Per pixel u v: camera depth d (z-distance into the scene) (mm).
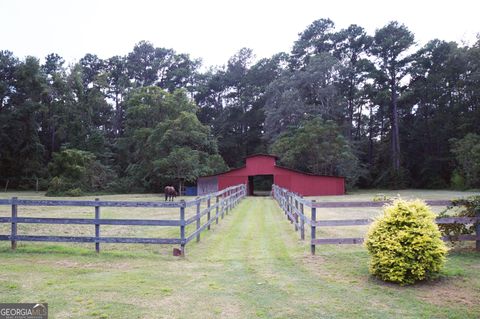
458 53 48625
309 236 10531
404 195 33500
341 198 30875
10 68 52844
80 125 52156
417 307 4859
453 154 46438
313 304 4992
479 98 46844
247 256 8062
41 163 50438
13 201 8375
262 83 65062
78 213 17406
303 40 63125
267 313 4668
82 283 5809
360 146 53531
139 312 4648
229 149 63812
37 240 8312
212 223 13461
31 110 49062
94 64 68125
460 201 8047
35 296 5164
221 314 4629
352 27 59875
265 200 27484
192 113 46750
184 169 40156
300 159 43062
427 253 5805
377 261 6062
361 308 4844
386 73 53375
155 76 73750
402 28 54125
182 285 5812
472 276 6109
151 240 8094
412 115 55750
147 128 47125
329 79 53562
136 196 35812
